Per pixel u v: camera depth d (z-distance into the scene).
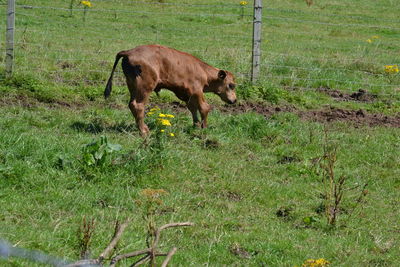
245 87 14.48
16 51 15.70
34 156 9.09
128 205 8.12
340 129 12.66
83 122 11.40
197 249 7.15
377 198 9.31
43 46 16.97
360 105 14.80
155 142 9.81
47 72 14.33
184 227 7.65
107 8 24.88
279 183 9.53
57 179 8.53
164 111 12.27
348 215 8.59
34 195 8.05
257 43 14.66
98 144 9.09
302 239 7.75
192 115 11.77
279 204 8.79
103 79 14.59
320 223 8.22
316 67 16.97
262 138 11.40
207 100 13.96
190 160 9.77
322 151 11.05
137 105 10.73
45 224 7.30
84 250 6.16
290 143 11.39
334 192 8.62
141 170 9.06
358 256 7.36
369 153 11.13
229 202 8.66
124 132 10.96
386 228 8.32
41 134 10.28
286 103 14.32
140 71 10.66
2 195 7.90
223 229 7.79
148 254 4.70
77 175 8.75
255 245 7.40
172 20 24.27
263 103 14.12
